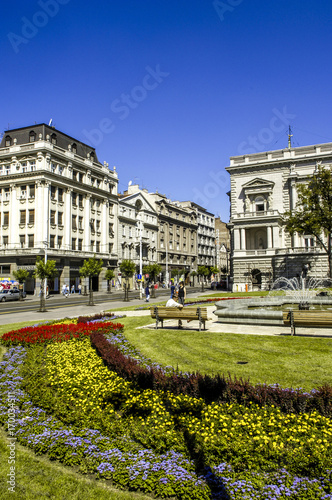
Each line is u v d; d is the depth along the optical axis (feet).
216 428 19.22
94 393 25.76
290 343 36.81
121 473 16.51
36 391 26.40
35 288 162.61
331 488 14.65
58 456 18.42
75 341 44.39
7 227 174.19
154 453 18.20
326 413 19.94
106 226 211.20
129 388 25.66
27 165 170.81
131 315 70.59
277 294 118.01
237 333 43.39
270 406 21.17
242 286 165.17
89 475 17.11
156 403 22.71
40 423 21.52
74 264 182.91
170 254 288.51
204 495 14.93
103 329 48.26
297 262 158.20
